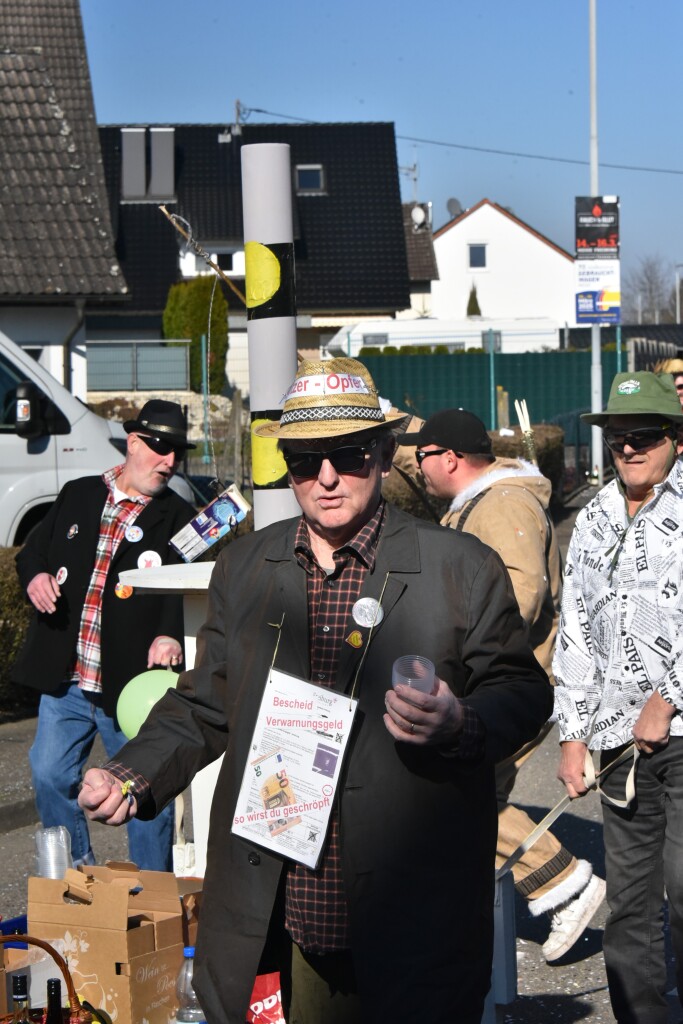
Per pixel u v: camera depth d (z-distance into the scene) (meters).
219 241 44.81
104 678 5.12
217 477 5.72
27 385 9.57
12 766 7.78
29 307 21.00
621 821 4.09
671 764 3.92
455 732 2.70
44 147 22.44
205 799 4.51
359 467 2.97
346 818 2.82
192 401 27.80
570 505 22.31
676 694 3.90
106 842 6.83
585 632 4.22
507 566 4.73
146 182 46.22
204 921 2.96
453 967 2.81
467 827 2.86
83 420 10.02
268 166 4.91
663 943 4.15
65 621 5.23
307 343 47.66
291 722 2.88
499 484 4.89
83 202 21.75
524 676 2.96
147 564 5.16
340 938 2.88
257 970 2.93
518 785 7.77
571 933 5.12
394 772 2.83
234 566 3.13
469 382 33.44
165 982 3.62
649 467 4.07
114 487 5.32
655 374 4.09
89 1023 3.36
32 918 3.62
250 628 3.01
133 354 29.12
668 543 4.03
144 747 3.03
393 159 50.00
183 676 3.13
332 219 48.44
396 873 2.81
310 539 3.06
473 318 46.97
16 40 33.00
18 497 9.78
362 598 2.92
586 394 33.41
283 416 3.04
